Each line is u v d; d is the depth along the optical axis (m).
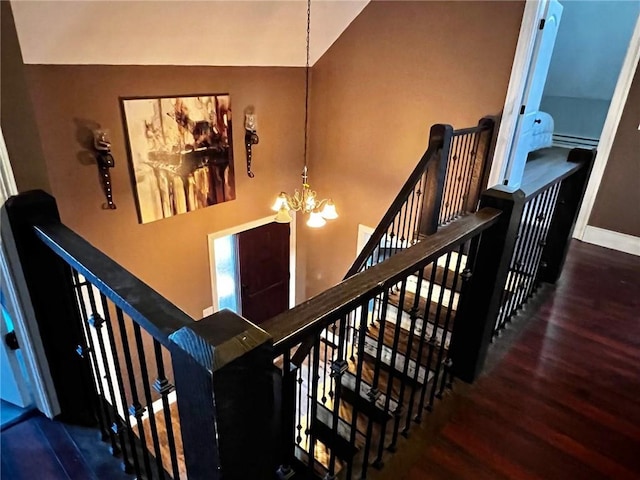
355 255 5.33
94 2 2.79
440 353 1.85
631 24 5.56
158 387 1.17
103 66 3.35
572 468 1.67
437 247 1.39
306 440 2.60
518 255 2.32
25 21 2.65
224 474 0.90
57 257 1.60
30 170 1.56
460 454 1.72
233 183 4.63
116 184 3.72
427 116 4.09
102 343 1.49
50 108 3.17
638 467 1.68
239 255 5.11
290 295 6.03
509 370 2.17
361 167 4.83
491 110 3.67
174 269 4.44
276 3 3.62
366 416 2.57
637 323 2.61
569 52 6.29
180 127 3.96
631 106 3.54
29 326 1.66
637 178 3.62
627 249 3.78
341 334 1.19
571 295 2.91
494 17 3.44
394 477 1.62
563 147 6.51
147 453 1.54
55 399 1.84
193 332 0.83
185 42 3.56
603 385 2.09
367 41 4.29
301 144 5.18
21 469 1.67
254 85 4.45
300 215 5.65
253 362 0.83
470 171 3.85
